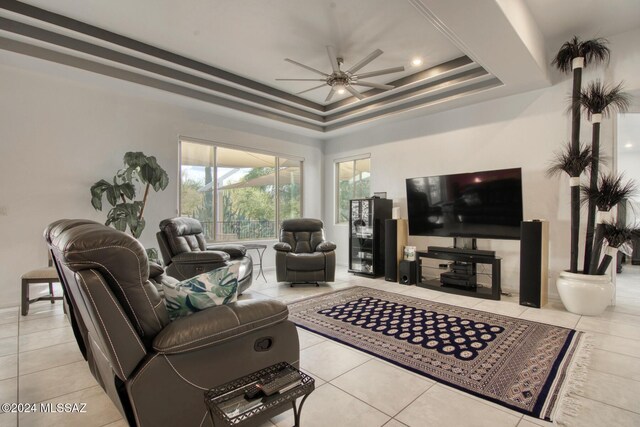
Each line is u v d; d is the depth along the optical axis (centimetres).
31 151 365
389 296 409
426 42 358
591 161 329
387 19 314
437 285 446
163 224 386
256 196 594
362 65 335
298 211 664
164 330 137
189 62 398
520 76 364
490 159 450
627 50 346
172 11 301
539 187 407
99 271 122
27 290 332
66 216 387
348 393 193
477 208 433
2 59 335
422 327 299
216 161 534
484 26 263
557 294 392
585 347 252
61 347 258
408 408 178
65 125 385
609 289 325
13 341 269
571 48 336
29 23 306
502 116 438
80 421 168
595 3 300
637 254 657
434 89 441
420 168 530
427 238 516
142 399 126
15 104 354
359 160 640
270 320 162
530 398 186
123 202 396
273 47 368
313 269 459
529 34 305
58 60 343
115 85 403
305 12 303
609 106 353
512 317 325
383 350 252
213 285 163
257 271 580
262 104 507
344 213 671
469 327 297
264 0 285
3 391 197
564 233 389
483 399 186
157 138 459
